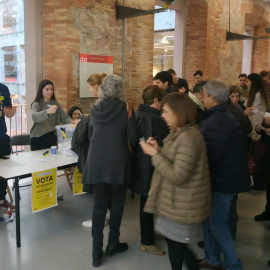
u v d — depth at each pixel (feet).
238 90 11.21
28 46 17.13
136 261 9.18
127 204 13.34
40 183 9.77
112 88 8.45
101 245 8.91
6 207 11.76
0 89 11.44
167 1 16.93
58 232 10.80
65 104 16.98
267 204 11.91
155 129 8.69
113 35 19.08
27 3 16.74
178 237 6.42
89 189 9.16
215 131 7.22
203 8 25.57
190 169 6.10
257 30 39.24
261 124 11.93
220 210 7.68
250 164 12.00
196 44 26.32
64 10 16.30
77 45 17.16
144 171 8.73
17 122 20.43
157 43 30.14
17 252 9.50
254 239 10.63
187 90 14.14
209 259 8.68
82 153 9.79
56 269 8.73
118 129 8.38
